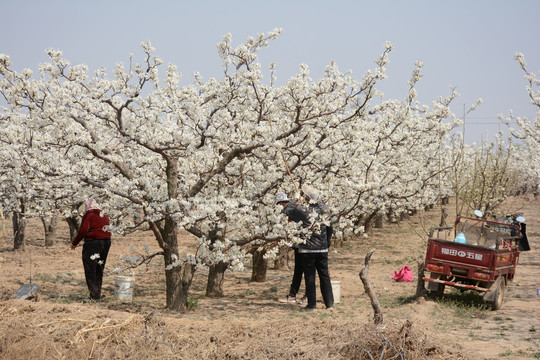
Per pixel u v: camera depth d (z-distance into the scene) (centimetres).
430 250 1326
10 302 877
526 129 2275
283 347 715
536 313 1191
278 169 1228
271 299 1353
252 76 1070
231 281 1662
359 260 2147
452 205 5591
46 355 696
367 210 1380
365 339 691
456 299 1353
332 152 1240
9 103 1072
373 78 1142
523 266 2019
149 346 723
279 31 1073
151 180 1179
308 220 1139
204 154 1102
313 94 1109
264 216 1163
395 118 1366
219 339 752
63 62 1131
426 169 1919
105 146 1175
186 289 1165
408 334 704
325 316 1116
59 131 1056
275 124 1213
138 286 1542
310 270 1205
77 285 1448
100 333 753
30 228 2969
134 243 2400
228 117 1138
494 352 820
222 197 1041
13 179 1329
